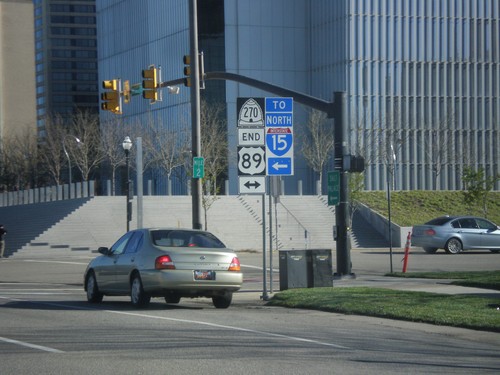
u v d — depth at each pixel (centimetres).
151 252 2466
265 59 10644
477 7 10744
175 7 10681
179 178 9906
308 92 10769
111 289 2634
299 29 10788
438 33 10594
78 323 2081
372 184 10319
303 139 9956
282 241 7662
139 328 1975
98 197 7481
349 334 1902
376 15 10362
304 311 2420
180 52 10588
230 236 7544
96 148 10394
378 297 2577
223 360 1510
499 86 10806
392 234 7569
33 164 11706
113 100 3597
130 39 11631
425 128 10494
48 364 1459
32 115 17038
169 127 10325
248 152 2769
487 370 1439
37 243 6912
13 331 1911
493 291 2842
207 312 2408
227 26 10512
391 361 1523
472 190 6862
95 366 1440
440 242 5650
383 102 10362
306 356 1565
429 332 1950
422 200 8475
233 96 10419
